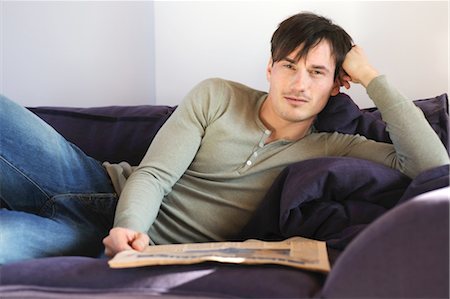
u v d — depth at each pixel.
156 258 0.93
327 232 1.18
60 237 1.17
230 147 1.39
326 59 1.33
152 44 2.04
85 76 2.10
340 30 1.38
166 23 1.96
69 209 1.30
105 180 1.43
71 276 0.92
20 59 2.13
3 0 2.11
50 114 1.72
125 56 2.07
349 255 0.81
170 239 1.36
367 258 0.80
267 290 0.86
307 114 1.35
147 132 1.67
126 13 2.05
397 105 1.32
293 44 1.32
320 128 1.46
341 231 1.16
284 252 1.01
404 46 1.86
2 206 1.29
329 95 1.41
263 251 1.02
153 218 1.26
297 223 1.20
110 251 1.11
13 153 1.25
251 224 1.31
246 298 0.86
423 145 1.28
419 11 1.84
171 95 1.98
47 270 0.94
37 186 1.28
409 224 0.78
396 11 1.85
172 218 1.38
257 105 1.43
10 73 2.14
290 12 1.91
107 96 2.10
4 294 0.89
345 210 1.20
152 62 2.05
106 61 2.09
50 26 2.10
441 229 0.77
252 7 1.92
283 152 1.39
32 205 1.30
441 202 0.77
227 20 1.93
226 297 0.86
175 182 1.38
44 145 1.29
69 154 1.36
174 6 1.95
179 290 0.87
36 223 1.14
